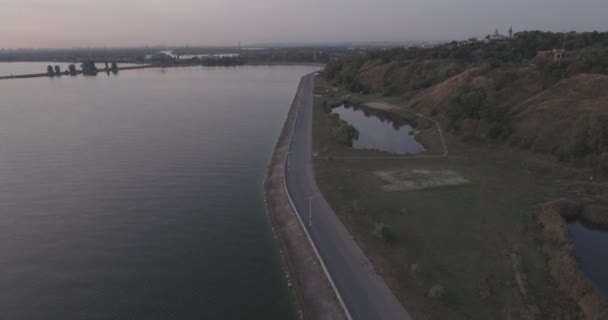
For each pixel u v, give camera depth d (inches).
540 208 1669.5
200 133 3304.6
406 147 2928.2
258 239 1537.9
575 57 3823.8
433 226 1534.2
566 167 2176.4
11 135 3189.0
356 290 1135.6
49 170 2338.8
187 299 1170.6
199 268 1333.7
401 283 1165.7
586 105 2571.4
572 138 2246.6
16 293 1205.7
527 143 2529.5
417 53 6948.8
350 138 2859.3
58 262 1371.8
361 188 1934.1
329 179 2055.9
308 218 1594.5
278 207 1772.9
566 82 2962.6
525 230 1502.2
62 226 1638.8
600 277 1263.5
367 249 1354.6
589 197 1809.8
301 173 2159.2
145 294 1195.3
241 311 1119.6
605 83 2709.2
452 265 1266.0
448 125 3073.3
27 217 1721.2
